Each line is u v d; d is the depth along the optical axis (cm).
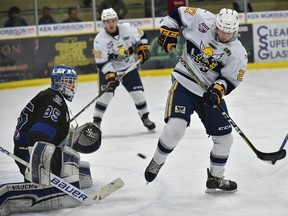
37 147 597
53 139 654
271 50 2183
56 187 648
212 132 689
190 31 691
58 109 646
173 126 671
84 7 2200
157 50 2114
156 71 2119
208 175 716
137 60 1191
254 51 2170
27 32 2108
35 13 2111
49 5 2183
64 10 2192
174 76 704
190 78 690
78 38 2064
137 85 1162
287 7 2370
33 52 2016
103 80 1160
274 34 2181
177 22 709
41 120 624
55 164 666
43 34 2112
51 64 2044
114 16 1138
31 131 618
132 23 2166
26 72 2012
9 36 2089
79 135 748
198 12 687
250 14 2216
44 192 653
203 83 694
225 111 694
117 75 1171
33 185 650
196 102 692
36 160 595
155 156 693
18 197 652
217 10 2236
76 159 693
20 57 2000
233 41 670
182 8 705
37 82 2030
